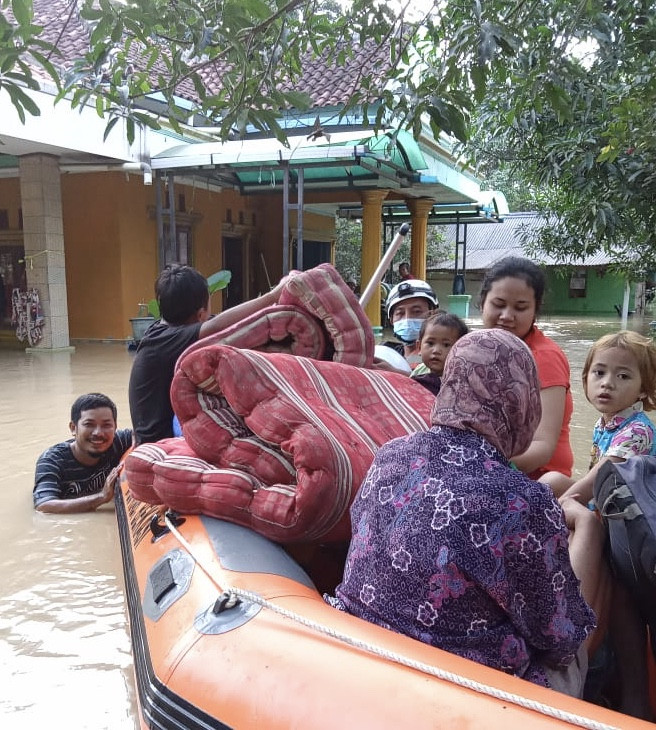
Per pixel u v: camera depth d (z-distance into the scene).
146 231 13.73
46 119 10.35
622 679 2.06
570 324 21.64
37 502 4.26
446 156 14.02
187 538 2.34
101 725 2.36
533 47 3.41
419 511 1.52
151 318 11.58
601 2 3.33
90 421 4.32
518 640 1.50
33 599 3.20
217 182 14.16
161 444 2.74
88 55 2.80
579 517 2.20
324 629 1.65
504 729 1.31
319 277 2.99
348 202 15.34
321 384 2.54
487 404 1.55
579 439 6.16
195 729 1.69
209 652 1.80
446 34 3.36
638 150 5.69
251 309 3.35
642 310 28.44
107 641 2.85
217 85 12.59
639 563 1.89
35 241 11.72
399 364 3.64
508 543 1.44
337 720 1.45
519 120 6.98
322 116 11.41
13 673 2.64
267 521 2.22
